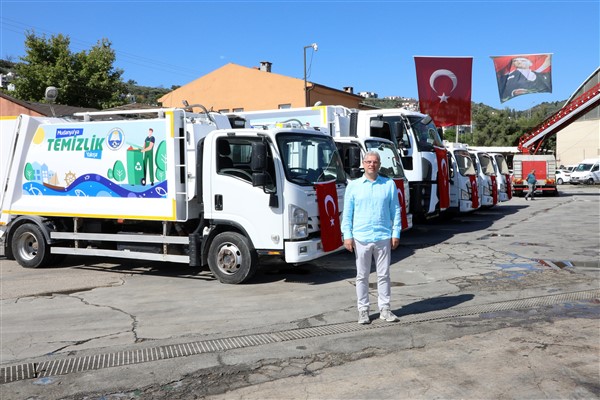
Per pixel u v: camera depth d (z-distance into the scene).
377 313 6.51
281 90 36.12
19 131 10.06
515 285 7.90
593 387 4.25
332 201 8.58
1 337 5.93
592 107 31.59
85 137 9.48
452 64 19.44
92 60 36.66
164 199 8.69
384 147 11.52
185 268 9.93
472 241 12.77
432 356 4.99
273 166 7.97
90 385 4.57
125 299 7.57
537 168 30.73
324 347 5.32
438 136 14.32
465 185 16.64
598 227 15.09
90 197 9.42
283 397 4.22
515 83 24.80
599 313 6.30
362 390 4.30
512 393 4.17
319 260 10.36
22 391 4.48
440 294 7.43
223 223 8.34
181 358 5.14
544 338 5.41
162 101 39.78
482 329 5.75
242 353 5.22
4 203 10.22
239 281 8.30
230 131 8.21
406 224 11.45
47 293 8.01
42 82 35.25
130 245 9.23
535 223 16.53
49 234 9.90
